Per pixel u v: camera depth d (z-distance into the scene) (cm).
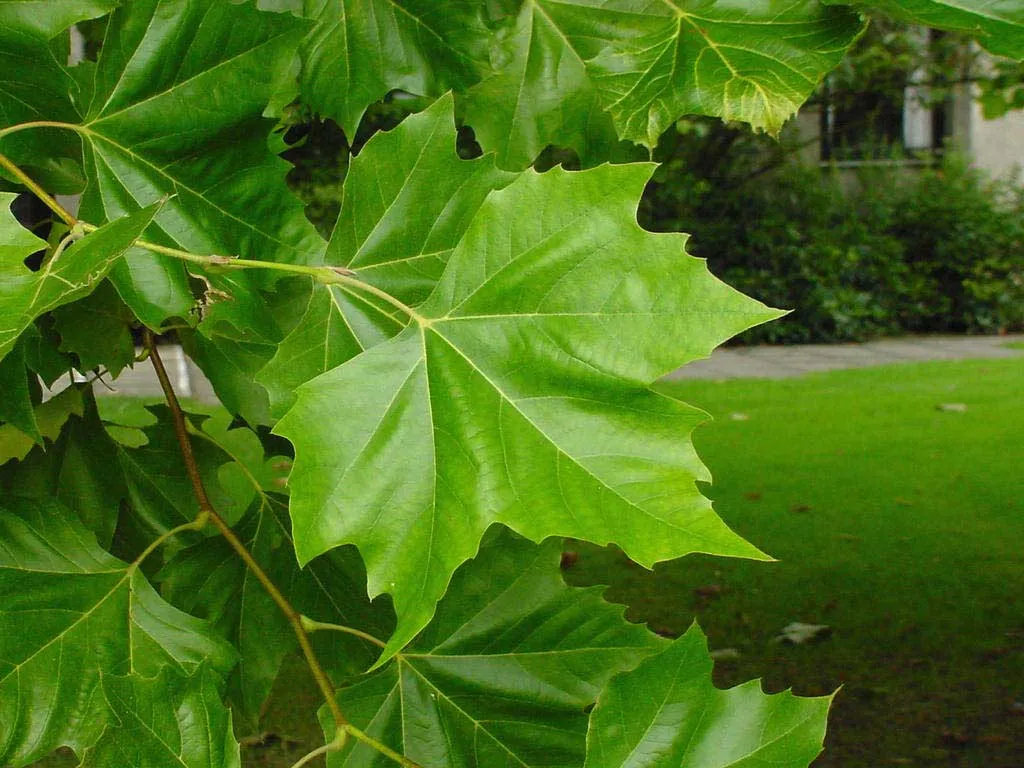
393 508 45
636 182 46
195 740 46
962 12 48
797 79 57
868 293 584
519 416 45
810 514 229
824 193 588
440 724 61
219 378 73
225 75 56
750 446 298
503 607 63
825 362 490
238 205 57
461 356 46
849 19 56
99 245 43
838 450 290
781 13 56
